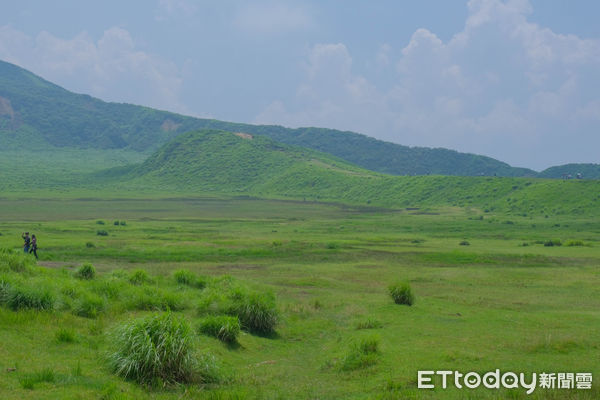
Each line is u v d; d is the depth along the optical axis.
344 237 87.75
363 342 16.02
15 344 13.17
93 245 57.53
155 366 11.83
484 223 135.12
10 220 117.69
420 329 20.41
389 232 107.88
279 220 140.62
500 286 37.00
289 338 19.38
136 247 58.41
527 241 86.25
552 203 172.00
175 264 45.22
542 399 11.52
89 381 11.16
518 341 17.72
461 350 16.14
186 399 11.04
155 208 175.62
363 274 43.00
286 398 11.71
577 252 65.56
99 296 20.20
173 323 12.84
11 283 17.30
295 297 29.69
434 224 130.88
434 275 42.78
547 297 31.55
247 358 15.59
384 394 11.75
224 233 93.31
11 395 9.73
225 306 19.83
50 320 15.92
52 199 196.12
